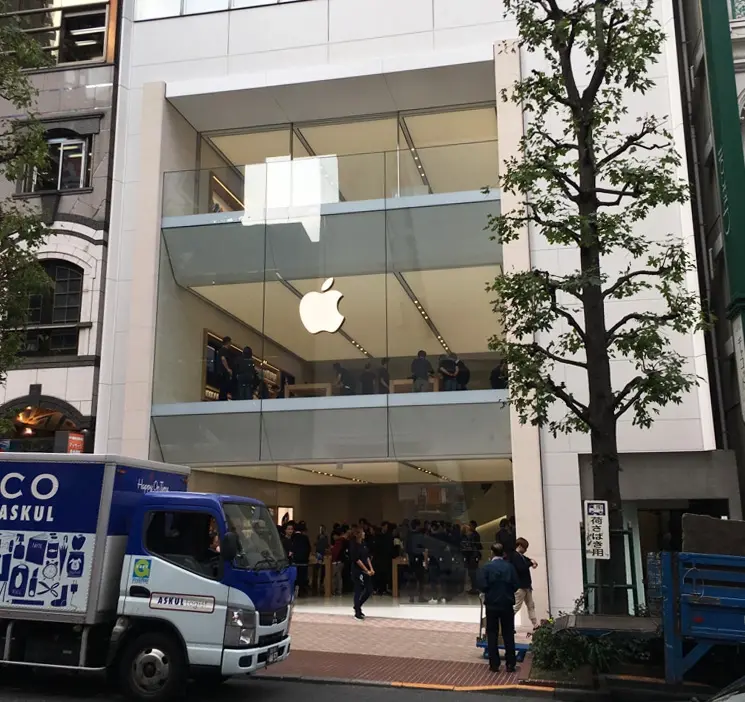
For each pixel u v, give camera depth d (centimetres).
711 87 1338
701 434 1399
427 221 1620
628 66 1020
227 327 1725
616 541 968
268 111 1852
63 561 824
